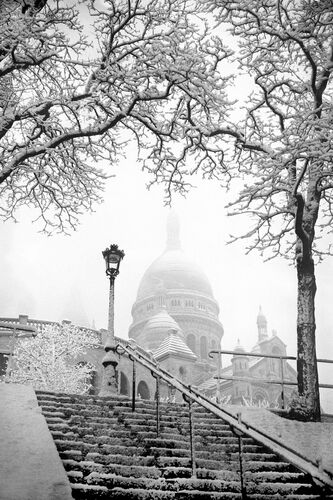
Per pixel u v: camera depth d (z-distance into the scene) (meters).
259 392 70.62
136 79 16.72
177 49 16.67
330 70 16.00
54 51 15.94
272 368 74.75
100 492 6.99
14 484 6.61
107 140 19.00
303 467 7.01
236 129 16.91
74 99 16.31
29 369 34.94
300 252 15.12
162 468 7.89
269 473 8.38
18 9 16.02
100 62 16.70
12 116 15.48
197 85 16.70
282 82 16.78
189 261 97.19
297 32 15.83
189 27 16.81
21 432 8.43
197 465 8.46
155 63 16.91
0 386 11.14
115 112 17.17
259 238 17.42
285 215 17.59
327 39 16.45
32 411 9.53
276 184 15.49
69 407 10.47
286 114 16.88
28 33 15.00
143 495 7.17
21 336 38.97
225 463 8.65
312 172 14.84
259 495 7.68
